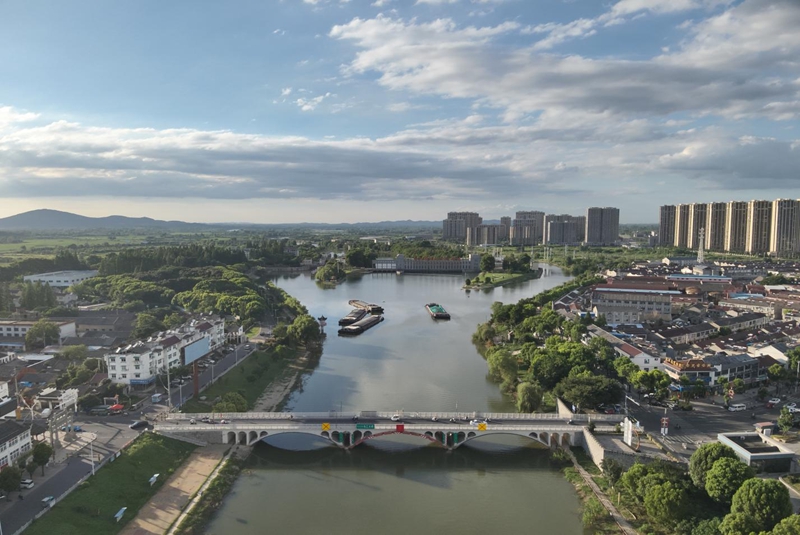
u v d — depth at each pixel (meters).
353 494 188.25
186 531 162.75
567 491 190.62
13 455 187.75
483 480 198.50
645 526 163.50
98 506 166.62
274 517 173.50
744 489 148.75
